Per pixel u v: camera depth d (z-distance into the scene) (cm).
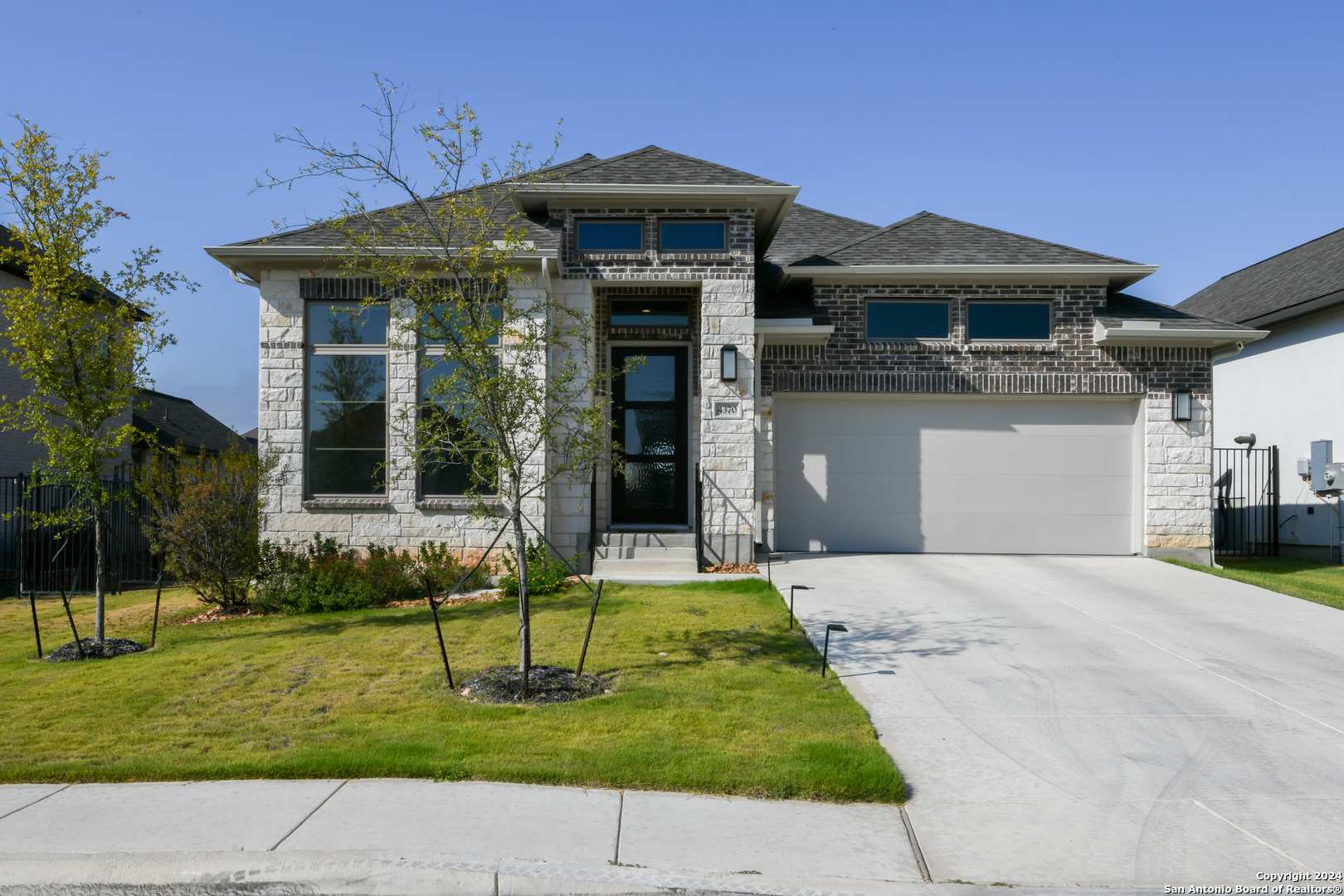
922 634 823
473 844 394
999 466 1332
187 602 1139
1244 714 603
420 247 746
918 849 402
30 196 784
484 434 730
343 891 366
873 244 1377
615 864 378
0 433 1628
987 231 1433
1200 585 1083
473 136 689
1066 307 1321
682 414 1311
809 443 1333
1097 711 608
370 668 693
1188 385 1315
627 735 532
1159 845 408
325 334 1158
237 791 459
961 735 559
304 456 1146
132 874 371
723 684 640
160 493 1011
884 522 1328
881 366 1312
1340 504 1465
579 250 1203
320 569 1043
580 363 1172
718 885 363
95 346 826
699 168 1248
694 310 1301
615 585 1069
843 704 597
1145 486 1309
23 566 1315
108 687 651
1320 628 862
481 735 532
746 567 1174
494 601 999
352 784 468
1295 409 1595
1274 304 1634
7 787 467
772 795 459
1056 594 1018
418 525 1141
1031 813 444
